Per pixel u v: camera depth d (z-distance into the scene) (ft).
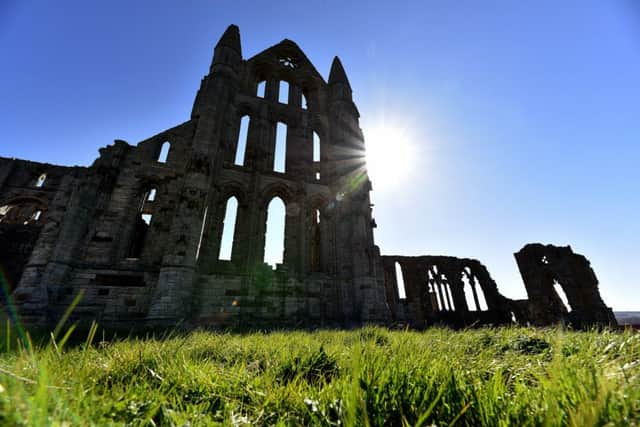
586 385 5.11
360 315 60.64
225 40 79.15
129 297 49.57
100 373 8.42
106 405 5.18
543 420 4.42
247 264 60.49
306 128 83.51
